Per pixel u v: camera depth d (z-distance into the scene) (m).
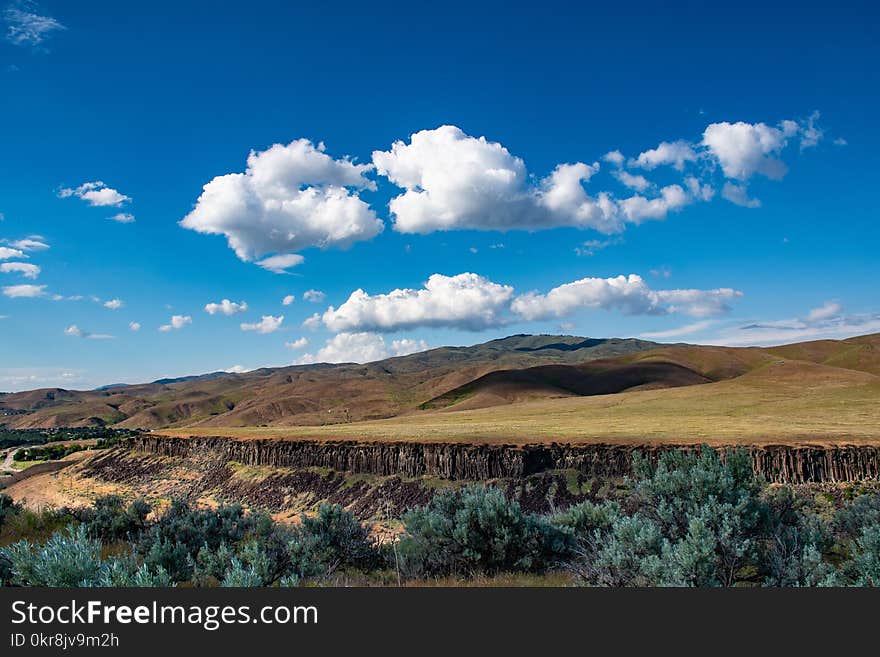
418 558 17.33
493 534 17.39
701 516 13.83
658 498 16.62
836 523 19.22
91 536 19.84
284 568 15.80
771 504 17.97
